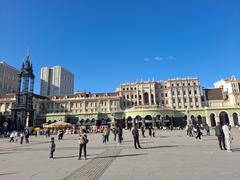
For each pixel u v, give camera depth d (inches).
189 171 447.8
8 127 2989.7
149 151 804.6
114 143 1242.6
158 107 3786.9
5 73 6299.2
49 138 2044.8
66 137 2087.8
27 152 904.3
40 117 4559.5
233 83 5128.0
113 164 557.3
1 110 5068.9
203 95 5438.0
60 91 7583.7
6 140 1900.8
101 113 4394.7
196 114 4033.0
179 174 424.5
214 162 540.1
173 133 2263.8
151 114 3646.7
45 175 450.3
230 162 535.5
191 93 5285.4
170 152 754.8
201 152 730.2
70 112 4931.1
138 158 642.8
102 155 738.2
